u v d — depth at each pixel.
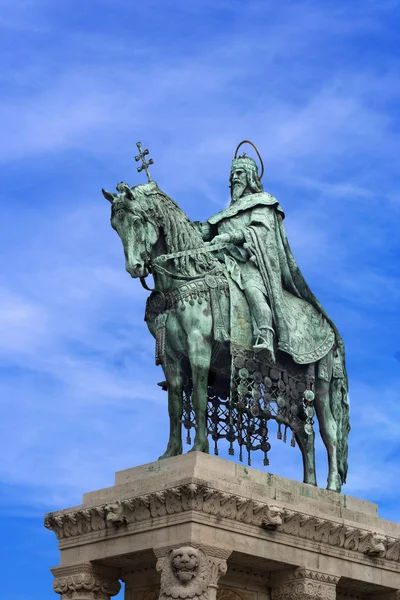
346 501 18.73
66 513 17.86
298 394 19.05
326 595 17.66
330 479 19.16
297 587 17.50
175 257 18.09
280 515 17.14
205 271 18.36
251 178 19.89
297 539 17.50
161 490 16.62
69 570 17.78
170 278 18.12
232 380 17.83
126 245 17.62
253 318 18.30
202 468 16.86
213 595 16.27
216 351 18.19
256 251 18.75
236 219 19.23
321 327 19.55
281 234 19.48
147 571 18.00
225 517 16.67
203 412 17.66
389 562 18.70
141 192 18.00
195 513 16.34
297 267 19.55
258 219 19.05
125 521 17.12
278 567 17.56
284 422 18.84
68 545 17.91
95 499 17.81
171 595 16.16
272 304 18.58
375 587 18.62
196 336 17.83
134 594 18.09
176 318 18.06
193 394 17.72
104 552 17.41
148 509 16.84
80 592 17.66
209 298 18.08
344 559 18.09
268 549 17.12
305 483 18.47
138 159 19.08
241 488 17.08
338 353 19.92
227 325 18.14
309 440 19.19
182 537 16.36
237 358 18.00
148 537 16.84
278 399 18.58
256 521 17.00
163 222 18.06
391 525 19.02
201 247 18.47
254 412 18.17
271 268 18.80
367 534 18.30
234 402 18.25
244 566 17.61
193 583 16.17
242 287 18.48
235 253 18.86
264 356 18.19
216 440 18.75
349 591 18.92
